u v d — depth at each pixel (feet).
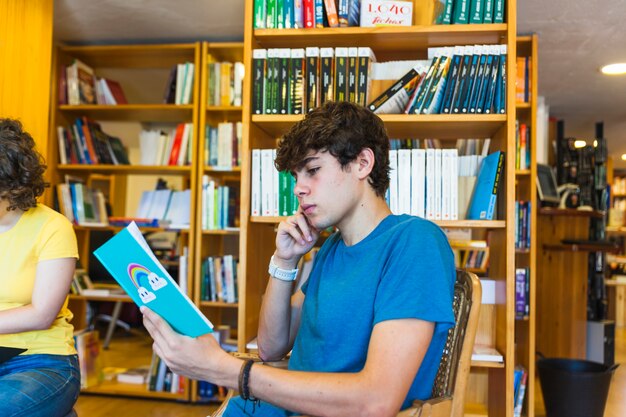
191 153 11.98
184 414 10.89
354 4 7.39
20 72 8.71
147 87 16.08
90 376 12.00
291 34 7.23
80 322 13.01
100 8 10.62
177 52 12.30
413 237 3.70
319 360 3.91
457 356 3.89
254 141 7.50
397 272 3.58
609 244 13.87
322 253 4.42
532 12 10.29
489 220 6.85
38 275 5.53
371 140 3.98
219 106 11.81
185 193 12.17
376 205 4.08
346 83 7.20
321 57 7.24
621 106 16.78
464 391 3.83
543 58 12.71
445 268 3.59
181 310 3.40
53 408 5.26
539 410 12.10
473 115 6.93
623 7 9.97
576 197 14.56
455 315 4.06
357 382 3.26
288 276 4.56
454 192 7.04
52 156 12.10
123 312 20.01
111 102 12.56
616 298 24.06
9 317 5.34
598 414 10.76
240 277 7.12
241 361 3.54
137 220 11.98
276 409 4.32
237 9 10.59
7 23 8.39
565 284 15.23
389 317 3.40
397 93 7.08
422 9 7.56
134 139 21.99
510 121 6.82
